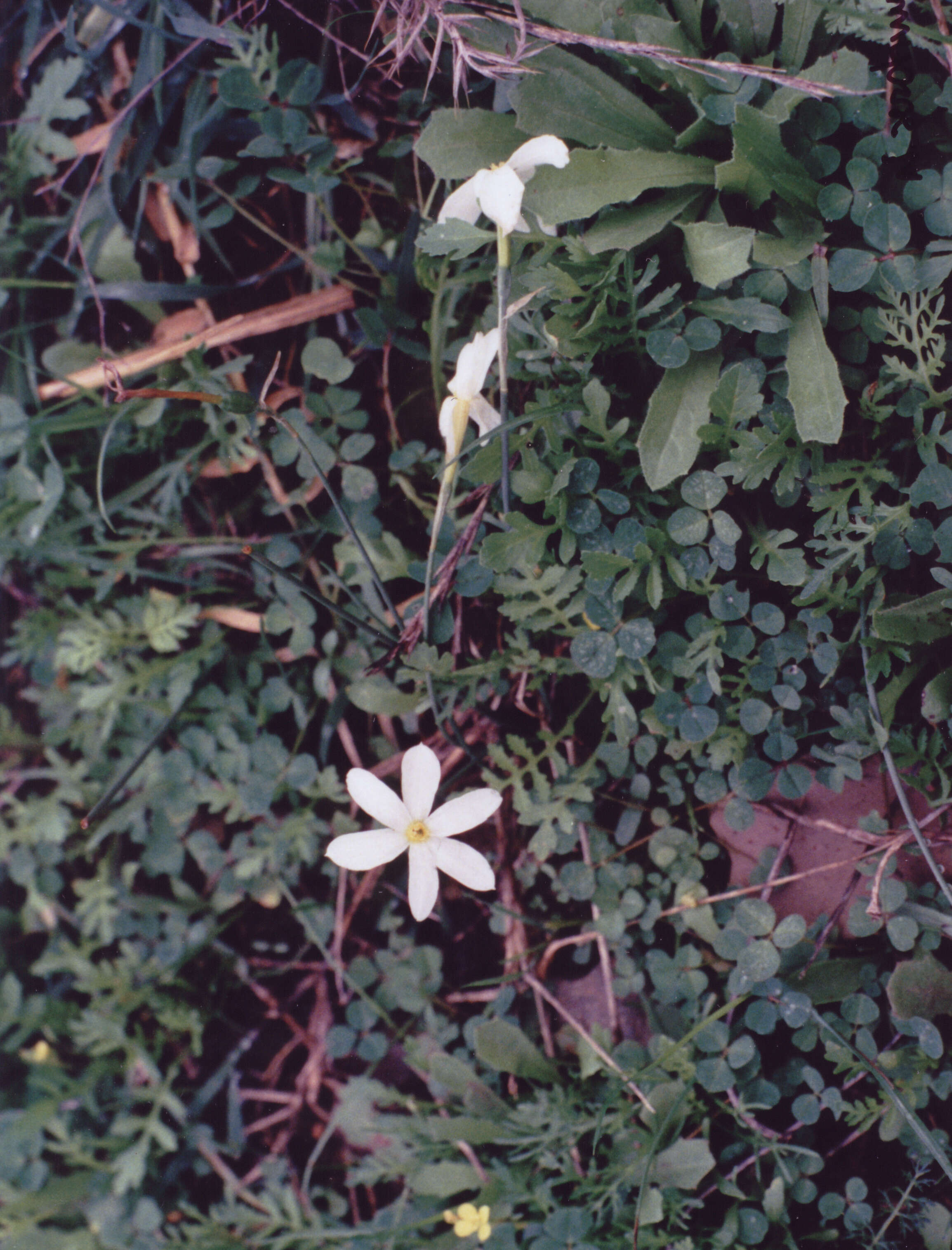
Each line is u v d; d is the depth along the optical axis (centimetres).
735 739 28
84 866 34
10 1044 34
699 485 27
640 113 27
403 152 30
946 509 27
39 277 33
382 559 30
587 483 27
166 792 33
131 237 33
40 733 35
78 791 34
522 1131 30
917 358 26
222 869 33
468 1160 30
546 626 28
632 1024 30
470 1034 31
